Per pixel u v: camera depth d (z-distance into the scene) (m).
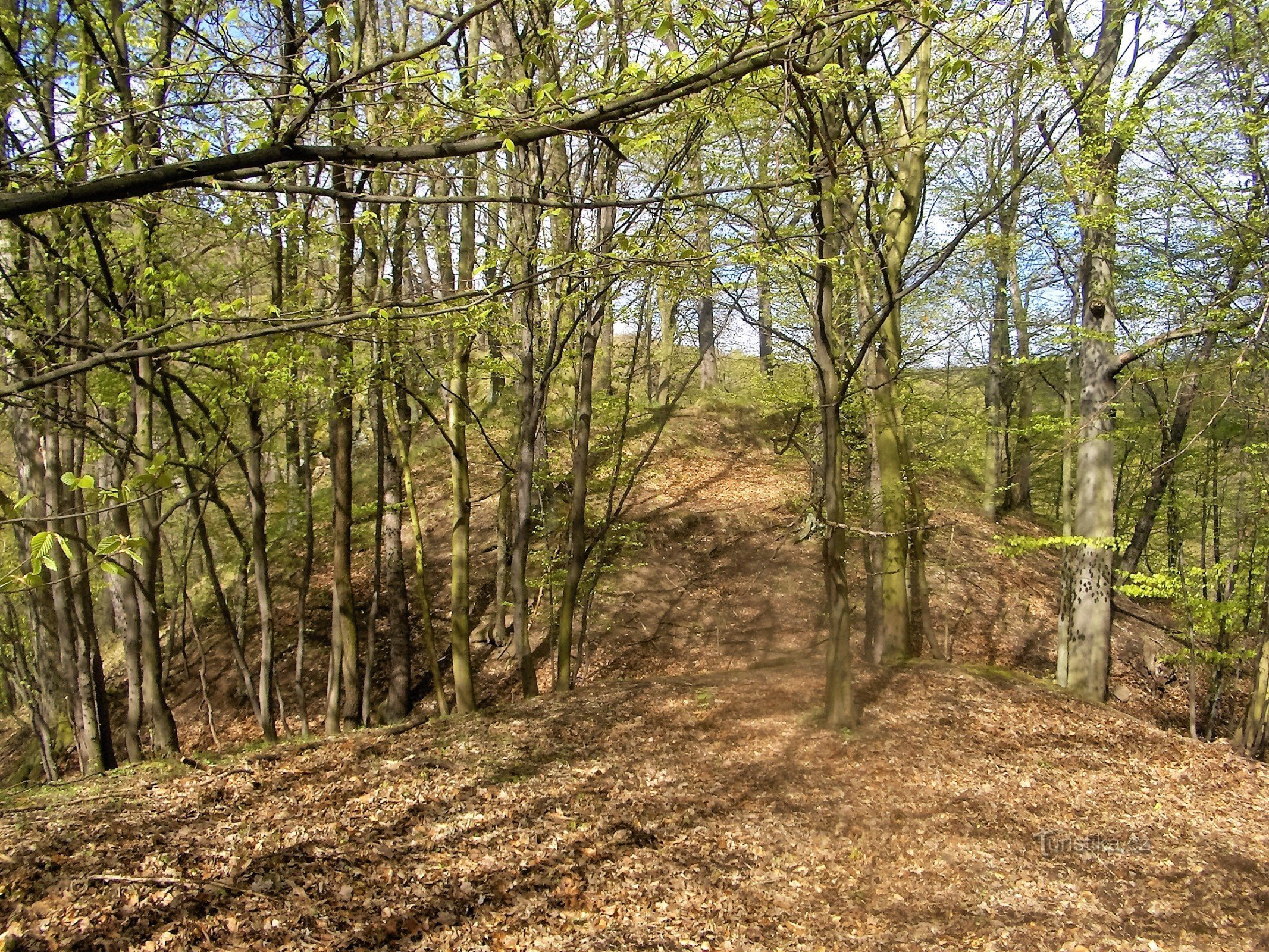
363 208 8.31
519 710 10.17
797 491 19.09
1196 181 9.17
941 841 6.98
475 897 5.57
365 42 8.62
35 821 6.19
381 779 7.50
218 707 13.27
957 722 9.57
